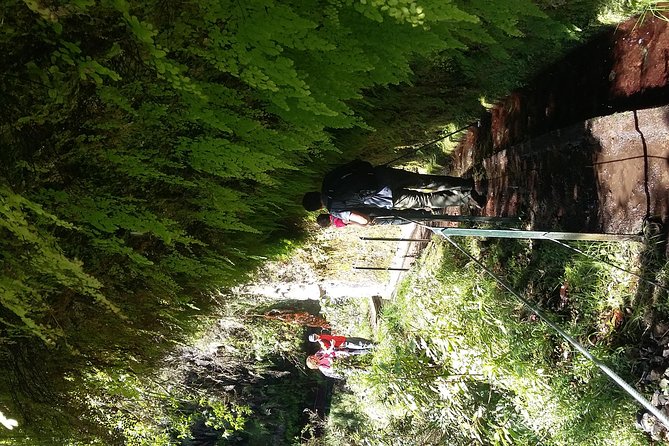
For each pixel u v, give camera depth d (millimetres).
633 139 3986
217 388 9031
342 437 13438
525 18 3947
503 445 5699
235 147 2516
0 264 2180
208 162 2654
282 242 5422
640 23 3982
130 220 2459
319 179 5617
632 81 4055
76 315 2971
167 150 2674
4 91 1988
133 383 3641
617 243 4324
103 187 2531
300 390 16219
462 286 6875
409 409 7969
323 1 2326
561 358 5156
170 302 3521
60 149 2312
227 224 3193
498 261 6379
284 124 3049
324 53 2379
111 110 2305
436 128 6410
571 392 4867
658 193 3869
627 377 4270
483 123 6359
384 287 10797
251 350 11039
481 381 6363
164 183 2941
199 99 2326
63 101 2045
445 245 8078
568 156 4746
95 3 1828
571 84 4715
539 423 5176
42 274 2455
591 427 4480
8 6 1800
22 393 2764
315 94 2604
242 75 2078
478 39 2932
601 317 4684
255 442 14906
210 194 3076
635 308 4223
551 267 5363
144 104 2348
